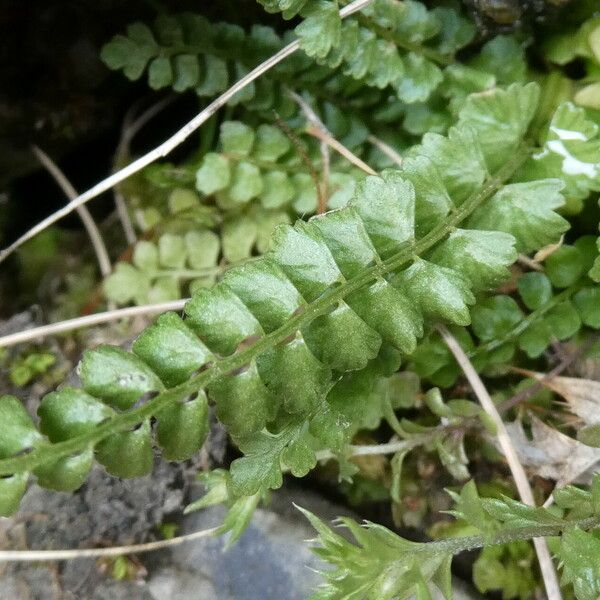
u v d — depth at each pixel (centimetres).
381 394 10
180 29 11
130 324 13
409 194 9
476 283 9
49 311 14
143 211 13
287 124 12
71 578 11
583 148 10
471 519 8
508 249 9
